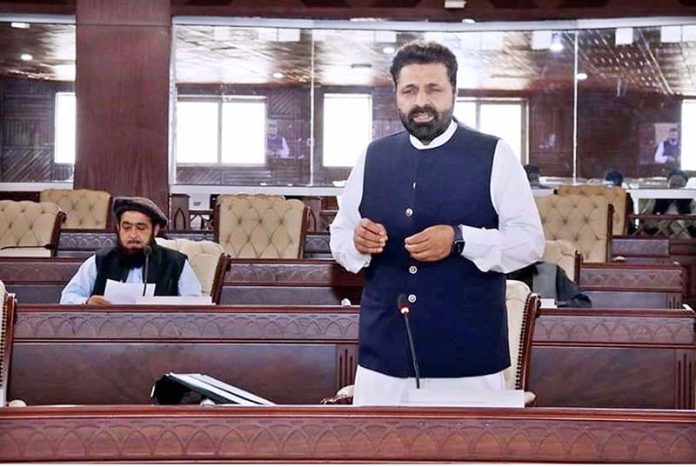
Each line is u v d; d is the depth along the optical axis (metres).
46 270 4.48
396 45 9.69
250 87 9.98
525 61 9.89
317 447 1.44
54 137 11.23
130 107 8.37
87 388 3.08
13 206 5.45
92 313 3.08
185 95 9.85
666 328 3.20
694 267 7.97
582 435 1.45
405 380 1.96
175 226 8.69
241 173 10.06
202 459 1.43
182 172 9.88
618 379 3.21
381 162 2.04
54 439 1.42
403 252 1.98
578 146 10.26
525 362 2.74
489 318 1.97
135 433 1.42
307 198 9.79
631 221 8.73
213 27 9.10
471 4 8.87
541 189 9.93
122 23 8.35
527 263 1.96
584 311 3.21
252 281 4.62
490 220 1.98
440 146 2.00
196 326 3.10
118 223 3.80
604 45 9.55
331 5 8.84
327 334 3.12
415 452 1.44
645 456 1.45
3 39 10.13
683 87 9.97
